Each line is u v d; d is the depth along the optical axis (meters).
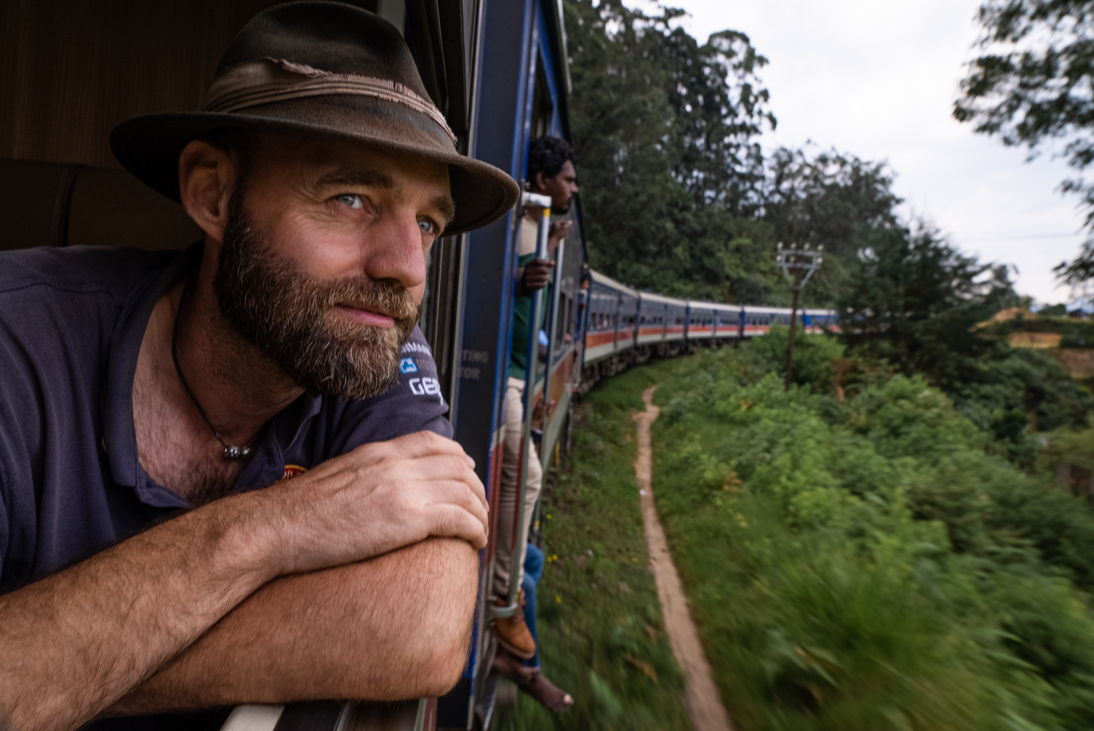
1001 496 7.02
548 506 7.00
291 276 0.85
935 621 4.12
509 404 2.92
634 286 41.19
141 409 0.98
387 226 0.88
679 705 3.83
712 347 32.56
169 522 0.80
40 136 1.75
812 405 14.37
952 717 3.24
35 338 0.83
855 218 85.75
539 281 2.73
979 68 16.88
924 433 10.51
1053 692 3.76
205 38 1.72
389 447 0.94
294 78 0.83
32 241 1.49
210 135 0.91
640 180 39.34
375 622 0.76
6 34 1.74
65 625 0.66
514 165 2.31
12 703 0.61
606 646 4.29
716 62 65.94
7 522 0.79
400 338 0.93
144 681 0.71
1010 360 21.28
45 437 0.83
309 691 0.73
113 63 1.73
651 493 8.92
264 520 0.80
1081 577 5.84
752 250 61.69
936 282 21.03
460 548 0.90
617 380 18.53
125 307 0.95
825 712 3.49
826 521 6.09
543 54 3.13
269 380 0.99
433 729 1.45
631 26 44.19
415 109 0.89
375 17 0.88
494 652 2.96
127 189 1.51
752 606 4.66
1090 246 16.17
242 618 0.75
